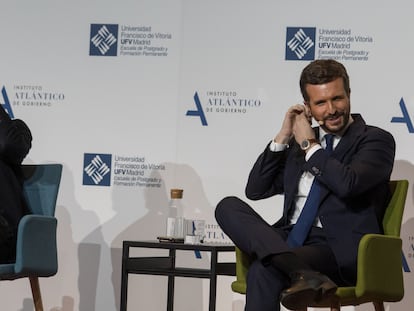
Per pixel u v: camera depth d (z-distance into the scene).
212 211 10.97
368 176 7.51
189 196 11.02
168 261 9.91
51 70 11.41
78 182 11.28
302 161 8.12
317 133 8.30
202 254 11.01
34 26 11.48
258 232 7.39
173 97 11.13
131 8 11.28
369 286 7.27
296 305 7.00
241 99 10.96
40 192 9.52
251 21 10.98
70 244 11.25
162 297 11.08
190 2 11.14
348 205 7.74
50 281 11.27
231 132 10.97
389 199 8.02
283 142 8.28
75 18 11.40
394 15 10.63
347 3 10.74
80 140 11.30
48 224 9.00
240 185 10.93
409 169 10.51
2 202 9.11
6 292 11.35
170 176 11.09
